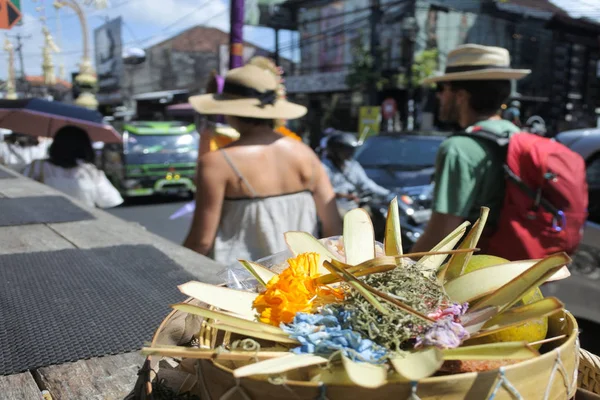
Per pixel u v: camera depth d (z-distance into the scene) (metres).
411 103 18.14
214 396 0.66
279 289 0.76
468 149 1.80
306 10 21.64
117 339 1.29
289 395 0.59
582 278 2.81
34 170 4.25
